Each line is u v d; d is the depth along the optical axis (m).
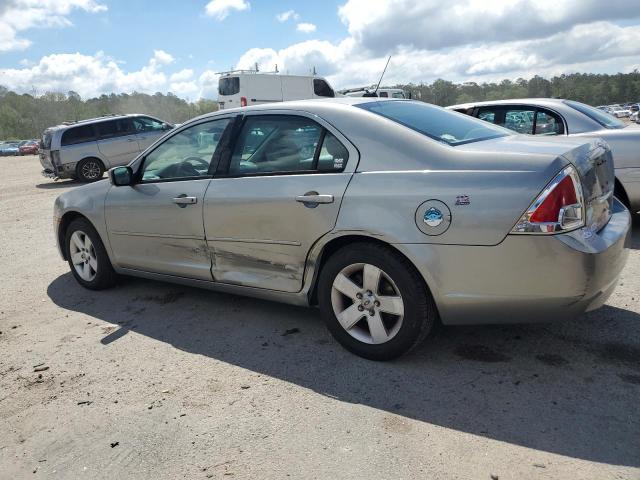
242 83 23.83
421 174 3.06
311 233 3.42
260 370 3.40
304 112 3.63
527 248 2.79
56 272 6.05
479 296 2.94
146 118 17.39
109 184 4.86
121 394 3.22
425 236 3.00
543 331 3.63
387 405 2.90
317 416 2.84
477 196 2.87
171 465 2.53
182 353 3.73
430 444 2.54
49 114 130.50
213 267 4.07
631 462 2.32
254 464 2.49
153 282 5.35
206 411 2.97
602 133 5.90
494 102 6.98
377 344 3.31
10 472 2.58
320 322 4.08
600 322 3.71
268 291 3.79
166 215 4.26
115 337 4.09
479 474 2.31
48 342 4.07
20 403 3.20
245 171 3.83
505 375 3.12
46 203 12.05
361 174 3.26
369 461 2.45
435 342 3.57
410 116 3.62
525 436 2.55
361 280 3.36
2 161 36.56
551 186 2.75
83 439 2.79
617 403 2.76
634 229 6.18
